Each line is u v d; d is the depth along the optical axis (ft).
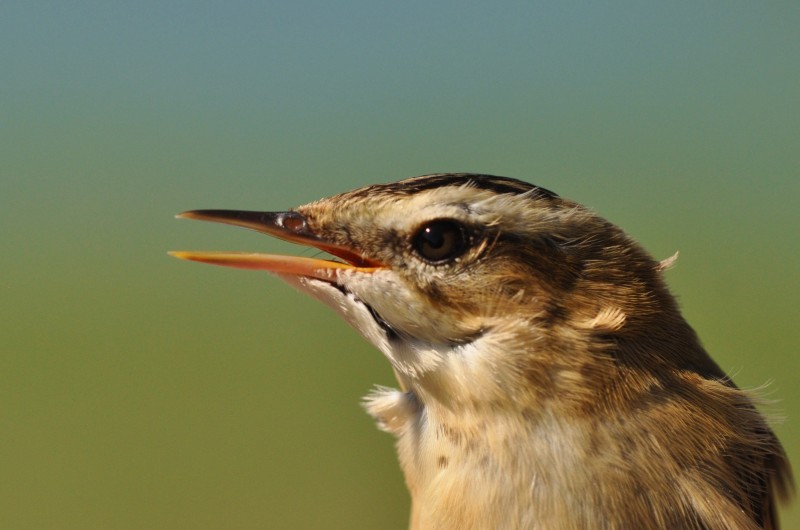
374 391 3.13
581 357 3.08
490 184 3.10
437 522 3.09
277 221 3.11
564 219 3.09
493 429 3.09
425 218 3.09
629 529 3.08
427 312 3.10
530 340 3.08
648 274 3.10
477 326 3.09
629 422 3.08
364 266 3.11
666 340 3.09
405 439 3.11
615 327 3.08
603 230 3.10
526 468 3.08
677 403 3.08
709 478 3.08
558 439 3.08
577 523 3.08
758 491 3.09
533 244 3.09
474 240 3.09
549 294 3.09
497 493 3.09
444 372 3.09
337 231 3.11
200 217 3.12
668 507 3.08
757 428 3.09
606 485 3.08
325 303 3.11
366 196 3.11
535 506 3.08
